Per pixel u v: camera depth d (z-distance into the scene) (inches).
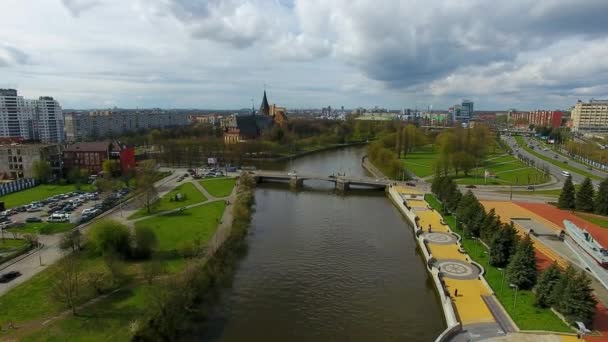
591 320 3014.3
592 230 5408.5
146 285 3742.6
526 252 3636.8
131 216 6112.2
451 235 5290.4
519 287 3634.4
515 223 5669.3
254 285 4128.9
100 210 6264.8
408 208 6633.9
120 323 3112.7
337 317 3528.5
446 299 3454.7
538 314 3208.7
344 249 5167.3
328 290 4030.5
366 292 3996.1
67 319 3149.6
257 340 3164.4
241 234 5413.4
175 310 3341.5
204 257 4328.3
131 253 4372.5
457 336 2952.8
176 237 5083.7
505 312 3272.6
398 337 3235.7
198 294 3752.5
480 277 3932.1
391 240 5541.3
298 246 5255.9
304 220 6515.8
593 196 6402.6
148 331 3061.0
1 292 3526.1
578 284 3029.0
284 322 3437.5
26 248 4507.9
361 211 7185.0
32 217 5821.9
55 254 4434.1
